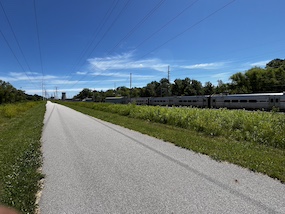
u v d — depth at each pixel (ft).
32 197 11.66
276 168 15.75
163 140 28.48
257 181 13.83
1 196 11.43
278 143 24.44
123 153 21.83
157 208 10.59
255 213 9.96
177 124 44.06
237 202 11.03
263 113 36.22
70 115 81.20
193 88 281.74
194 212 10.14
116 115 74.54
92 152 22.49
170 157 19.95
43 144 27.02
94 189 13.00
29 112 103.50
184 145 24.18
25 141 27.66
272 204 10.80
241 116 35.94
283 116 32.09
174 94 294.05
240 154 19.80
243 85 207.62
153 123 49.01
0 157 19.60
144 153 21.66
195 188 12.87
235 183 13.53
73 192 12.62
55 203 11.27
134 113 66.59
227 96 112.06
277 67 203.10
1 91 203.62
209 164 17.63
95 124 49.55
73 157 20.59
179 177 14.75
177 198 11.61
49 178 14.99
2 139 30.07
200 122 36.58
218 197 11.63
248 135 27.94
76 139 30.22
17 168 16.08
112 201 11.41
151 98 168.04
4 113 78.95
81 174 15.72
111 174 15.62
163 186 13.26
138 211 10.33
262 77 195.52
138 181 14.16
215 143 24.79
